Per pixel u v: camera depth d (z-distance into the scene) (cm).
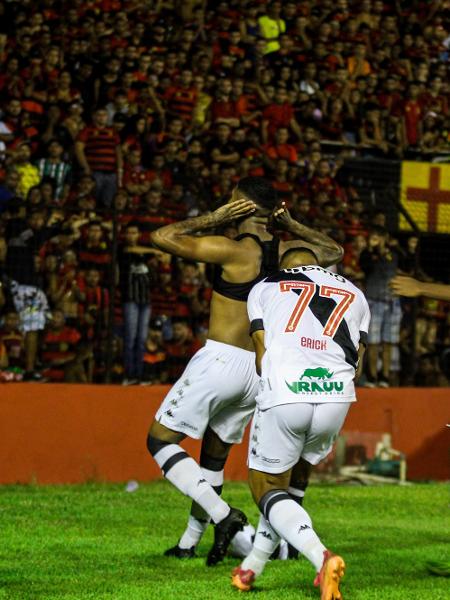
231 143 2591
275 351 966
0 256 1888
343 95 2989
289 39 3041
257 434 978
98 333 1950
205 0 3027
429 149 3028
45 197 2109
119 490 1781
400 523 1520
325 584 889
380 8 3362
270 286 992
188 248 1105
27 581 1061
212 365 1123
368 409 2073
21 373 1894
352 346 981
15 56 2561
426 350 2261
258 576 1073
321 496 1789
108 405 1892
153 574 1103
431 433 2131
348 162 2602
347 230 2191
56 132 2409
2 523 1414
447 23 3491
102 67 2580
